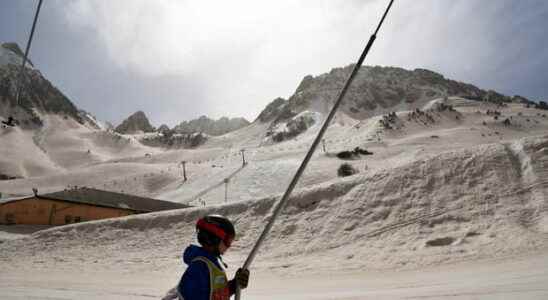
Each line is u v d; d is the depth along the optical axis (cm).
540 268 1007
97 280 1497
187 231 2930
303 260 2006
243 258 2223
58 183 14625
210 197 9600
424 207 2388
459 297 651
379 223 2364
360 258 1886
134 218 3284
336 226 2466
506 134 16950
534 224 1919
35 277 1659
